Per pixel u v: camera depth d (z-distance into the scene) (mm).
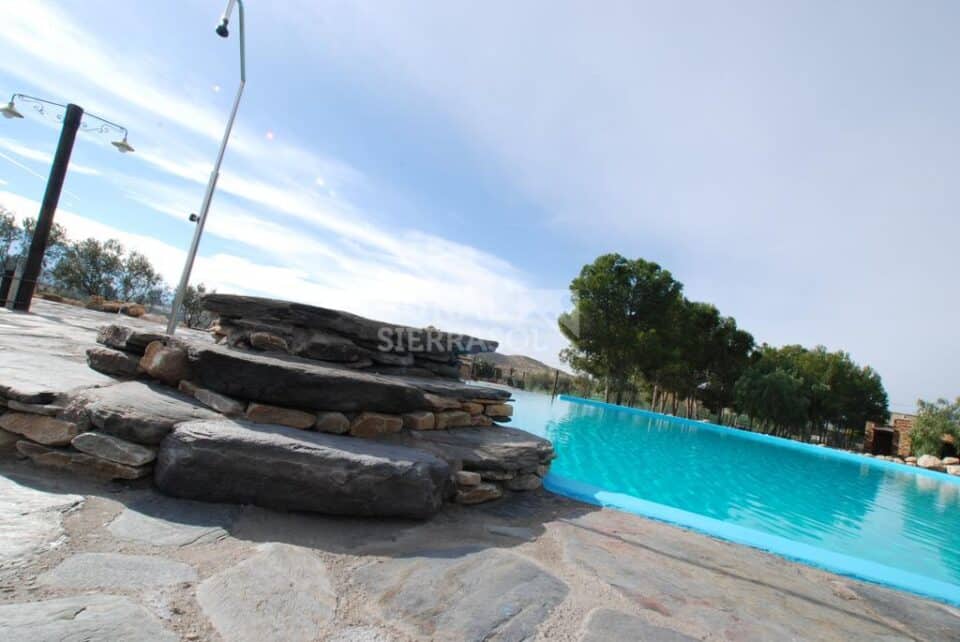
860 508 7445
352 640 1362
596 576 2158
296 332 3713
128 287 21000
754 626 1894
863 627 2115
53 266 19141
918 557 5008
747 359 29188
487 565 2094
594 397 26766
